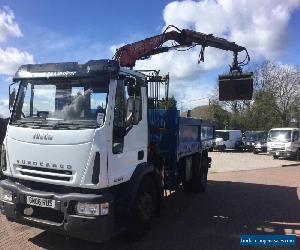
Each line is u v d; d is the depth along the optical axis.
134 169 7.22
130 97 6.88
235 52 12.42
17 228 7.98
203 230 8.50
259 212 10.30
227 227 8.80
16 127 6.88
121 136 6.82
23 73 7.08
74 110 6.58
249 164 24.20
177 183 10.52
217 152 36.81
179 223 9.02
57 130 6.45
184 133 10.66
